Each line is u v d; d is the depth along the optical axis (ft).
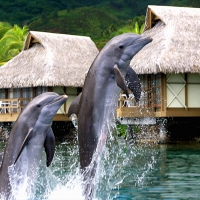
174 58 166.30
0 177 60.44
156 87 176.65
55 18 595.06
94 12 597.11
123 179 89.20
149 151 142.82
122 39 58.23
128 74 58.75
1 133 230.07
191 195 73.97
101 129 58.03
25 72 222.07
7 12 625.00
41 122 60.08
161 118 176.04
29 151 60.08
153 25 195.00
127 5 622.95
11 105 217.56
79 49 235.40
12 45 334.65
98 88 57.62
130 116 170.60
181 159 120.37
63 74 214.90
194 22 181.68
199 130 177.47
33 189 62.59
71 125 224.74
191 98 174.40
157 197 72.95
